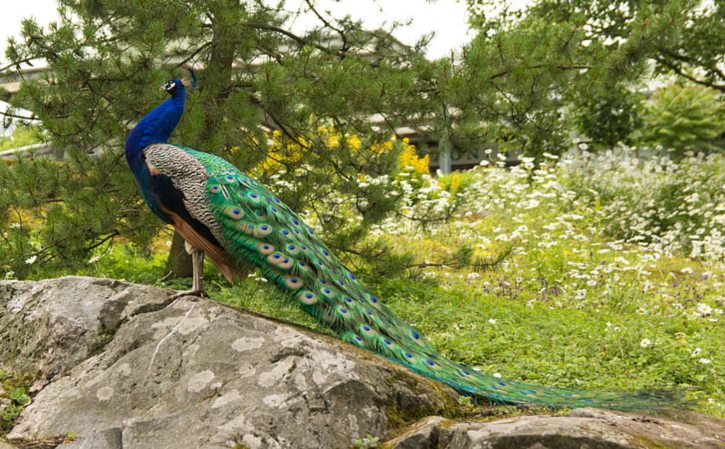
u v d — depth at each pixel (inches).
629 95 813.2
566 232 521.0
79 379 183.2
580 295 415.5
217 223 194.7
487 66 362.9
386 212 416.5
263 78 344.8
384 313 203.9
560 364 288.5
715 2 603.5
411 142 1002.1
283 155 408.2
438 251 545.6
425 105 368.2
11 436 172.2
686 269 478.0
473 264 414.9
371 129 407.5
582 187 698.8
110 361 184.7
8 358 201.6
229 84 381.4
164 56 362.6
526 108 381.4
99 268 399.2
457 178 737.6
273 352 173.6
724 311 394.3
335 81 352.8
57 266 365.1
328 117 381.4
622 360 301.0
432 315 350.0
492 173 657.0
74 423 172.1
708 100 984.9
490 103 368.2
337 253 424.8
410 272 422.3
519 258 512.7
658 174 705.6
